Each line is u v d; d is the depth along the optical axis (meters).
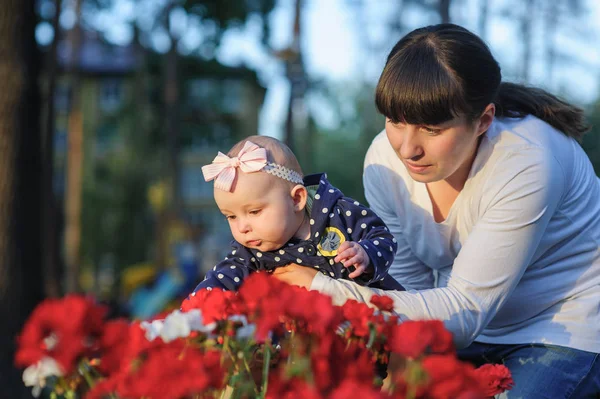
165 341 1.51
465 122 2.05
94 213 26.47
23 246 6.59
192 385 1.31
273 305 1.46
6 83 6.54
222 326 1.55
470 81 2.01
